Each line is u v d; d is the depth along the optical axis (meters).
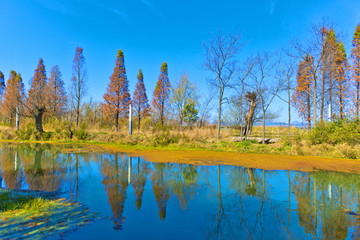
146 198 5.51
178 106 28.86
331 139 12.70
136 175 7.91
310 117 23.12
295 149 12.38
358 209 4.96
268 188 6.50
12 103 24.64
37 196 5.40
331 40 16.09
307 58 17.06
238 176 7.88
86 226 3.88
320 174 8.12
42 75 34.34
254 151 13.00
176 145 15.05
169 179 7.42
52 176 7.58
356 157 11.09
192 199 5.49
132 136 17.86
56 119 27.41
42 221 4.00
